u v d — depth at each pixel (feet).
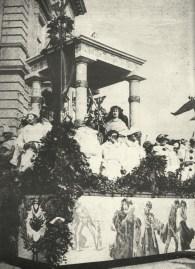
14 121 25.64
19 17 26.50
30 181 24.00
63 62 25.73
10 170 24.86
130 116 26.84
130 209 24.67
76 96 25.46
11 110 25.79
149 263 24.61
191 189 27.84
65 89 25.53
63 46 25.90
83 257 22.31
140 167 26.27
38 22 26.35
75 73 25.61
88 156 24.70
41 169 23.82
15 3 26.63
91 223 22.90
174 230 26.50
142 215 25.18
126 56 27.17
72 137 24.57
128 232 24.32
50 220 22.48
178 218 26.89
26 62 26.17
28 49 26.27
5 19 26.61
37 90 25.85
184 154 27.78
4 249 24.32
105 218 23.50
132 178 25.64
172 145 27.55
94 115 25.76
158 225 25.80
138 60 27.50
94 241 22.84
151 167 26.58
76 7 26.58
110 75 26.58
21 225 23.82
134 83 27.07
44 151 24.26
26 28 26.48
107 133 25.98
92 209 23.08
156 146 27.22
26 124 25.41
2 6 26.76
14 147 25.22
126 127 26.55
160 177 26.73
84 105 25.41
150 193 25.80
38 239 22.84
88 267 22.41
